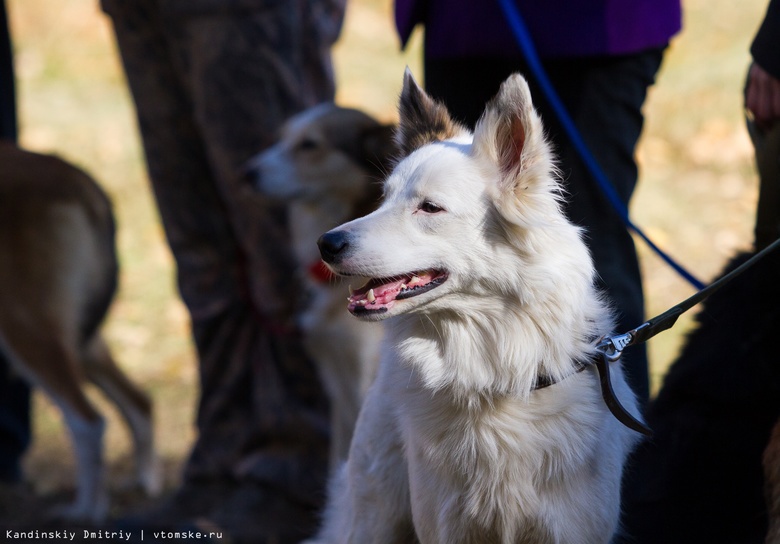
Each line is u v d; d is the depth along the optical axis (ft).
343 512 11.05
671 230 26.94
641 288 12.27
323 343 15.66
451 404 9.23
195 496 16.08
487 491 9.14
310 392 16.42
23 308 16.51
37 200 16.81
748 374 10.20
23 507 16.84
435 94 12.59
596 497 9.05
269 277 16.16
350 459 10.53
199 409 16.79
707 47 40.45
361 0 50.49
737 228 26.68
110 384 17.78
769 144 10.23
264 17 15.03
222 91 15.25
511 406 9.07
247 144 15.72
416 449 9.31
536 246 8.88
